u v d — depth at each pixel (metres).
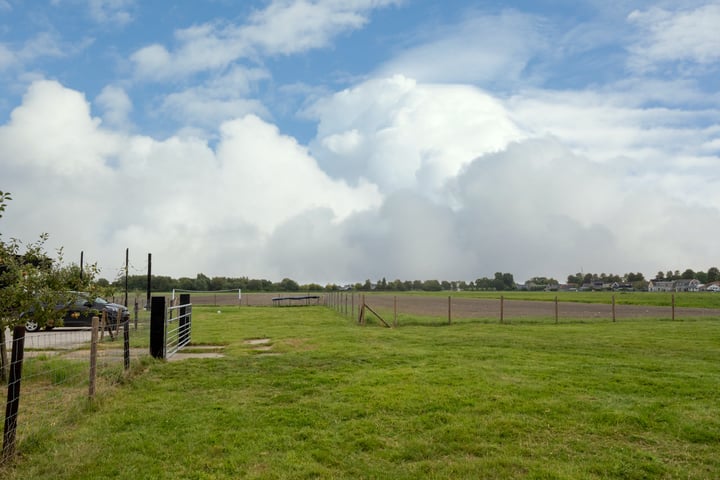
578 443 6.97
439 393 9.37
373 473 5.98
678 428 7.58
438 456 6.59
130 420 7.84
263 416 8.06
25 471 5.79
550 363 12.99
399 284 158.25
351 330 21.94
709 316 31.03
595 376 11.19
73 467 5.96
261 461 6.27
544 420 7.88
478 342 17.69
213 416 8.07
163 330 13.27
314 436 7.13
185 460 6.24
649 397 9.38
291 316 32.69
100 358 12.86
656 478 5.96
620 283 182.38
